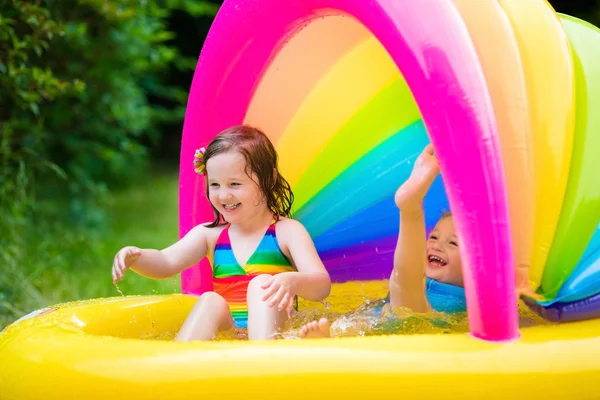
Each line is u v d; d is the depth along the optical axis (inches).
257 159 88.9
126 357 66.4
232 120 102.9
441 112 67.3
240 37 97.5
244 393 62.9
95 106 230.2
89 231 237.1
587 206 77.5
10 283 153.6
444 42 68.3
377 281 108.7
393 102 100.3
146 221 284.7
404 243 88.1
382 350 65.3
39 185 247.9
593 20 354.0
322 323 74.0
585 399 67.1
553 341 69.1
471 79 67.7
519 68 74.9
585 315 78.5
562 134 77.3
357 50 98.5
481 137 66.7
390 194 104.0
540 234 76.9
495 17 75.9
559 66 78.7
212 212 103.5
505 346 67.2
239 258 90.4
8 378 70.9
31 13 167.9
